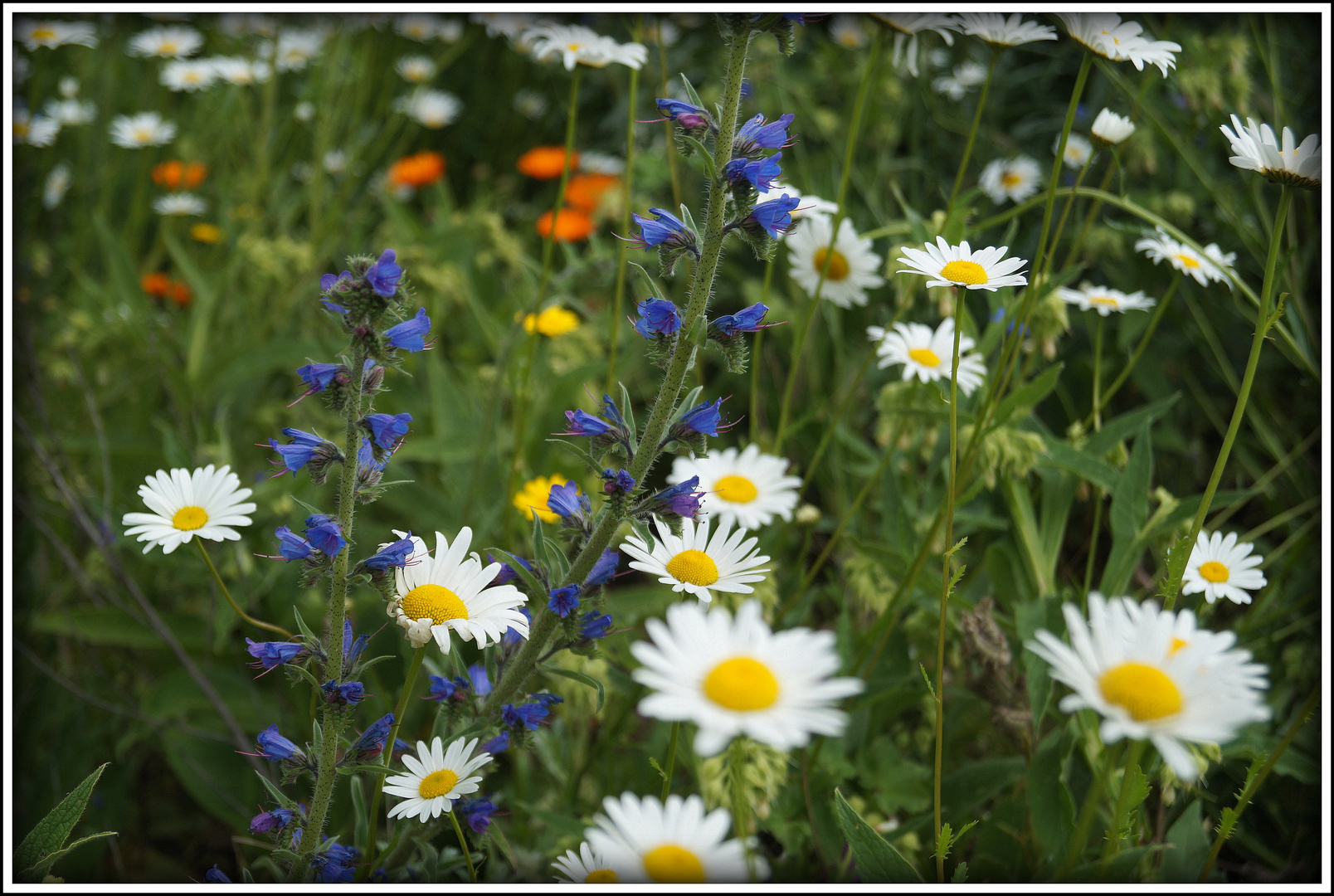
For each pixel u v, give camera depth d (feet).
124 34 6.72
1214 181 4.63
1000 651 3.19
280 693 3.61
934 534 3.19
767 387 4.63
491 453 4.32
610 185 6.14
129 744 3.67
